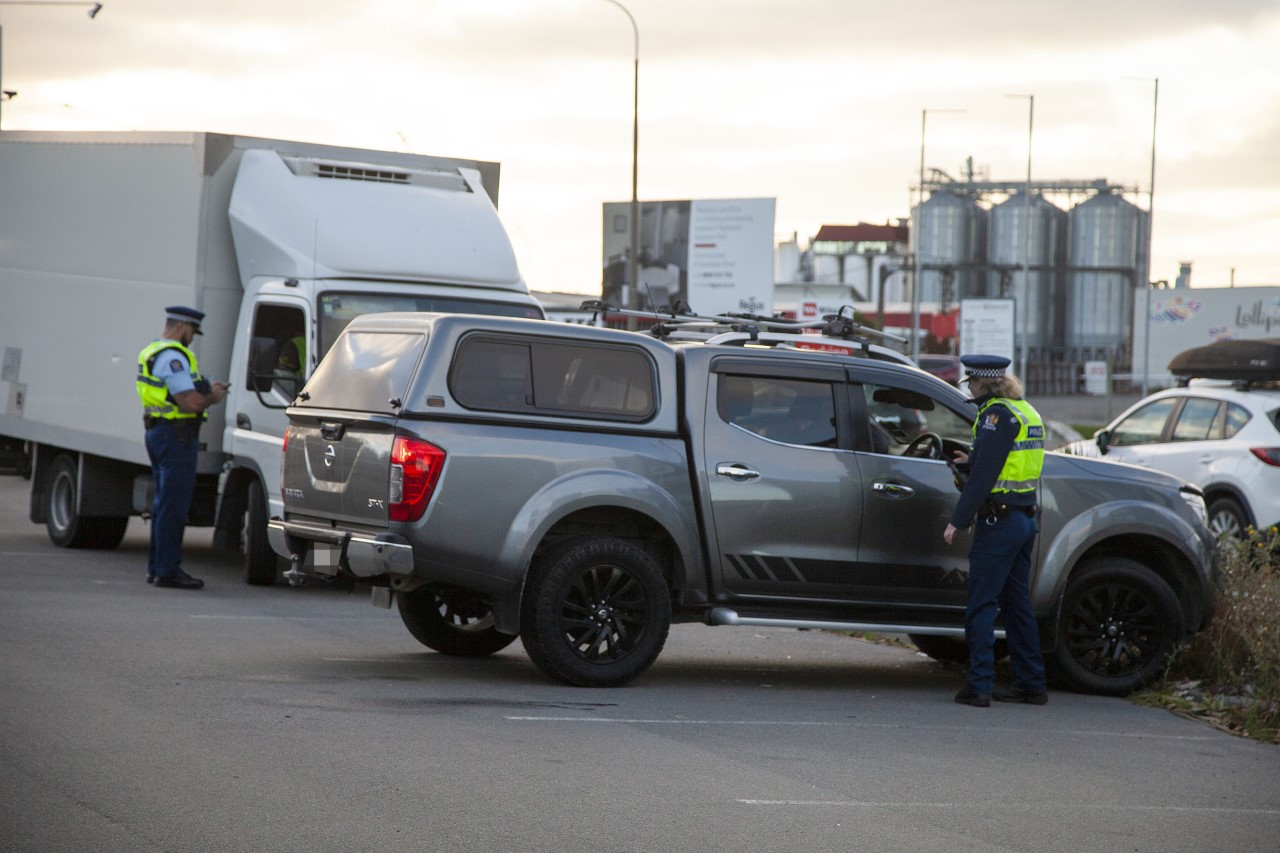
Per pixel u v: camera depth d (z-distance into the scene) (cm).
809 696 3553
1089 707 3619
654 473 3456
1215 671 3856
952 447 3753
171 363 4856
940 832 2309
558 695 3316
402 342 3409
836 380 3656
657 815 2309
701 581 3528
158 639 3797
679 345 3603
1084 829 2384
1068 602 3769
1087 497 3784
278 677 3341
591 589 3441
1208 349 7100
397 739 2741
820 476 3581
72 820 2134
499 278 5300
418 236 5203
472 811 2275
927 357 16975
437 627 3834
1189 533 3859
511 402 3366
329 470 3459
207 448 5284
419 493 3244
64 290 6075
